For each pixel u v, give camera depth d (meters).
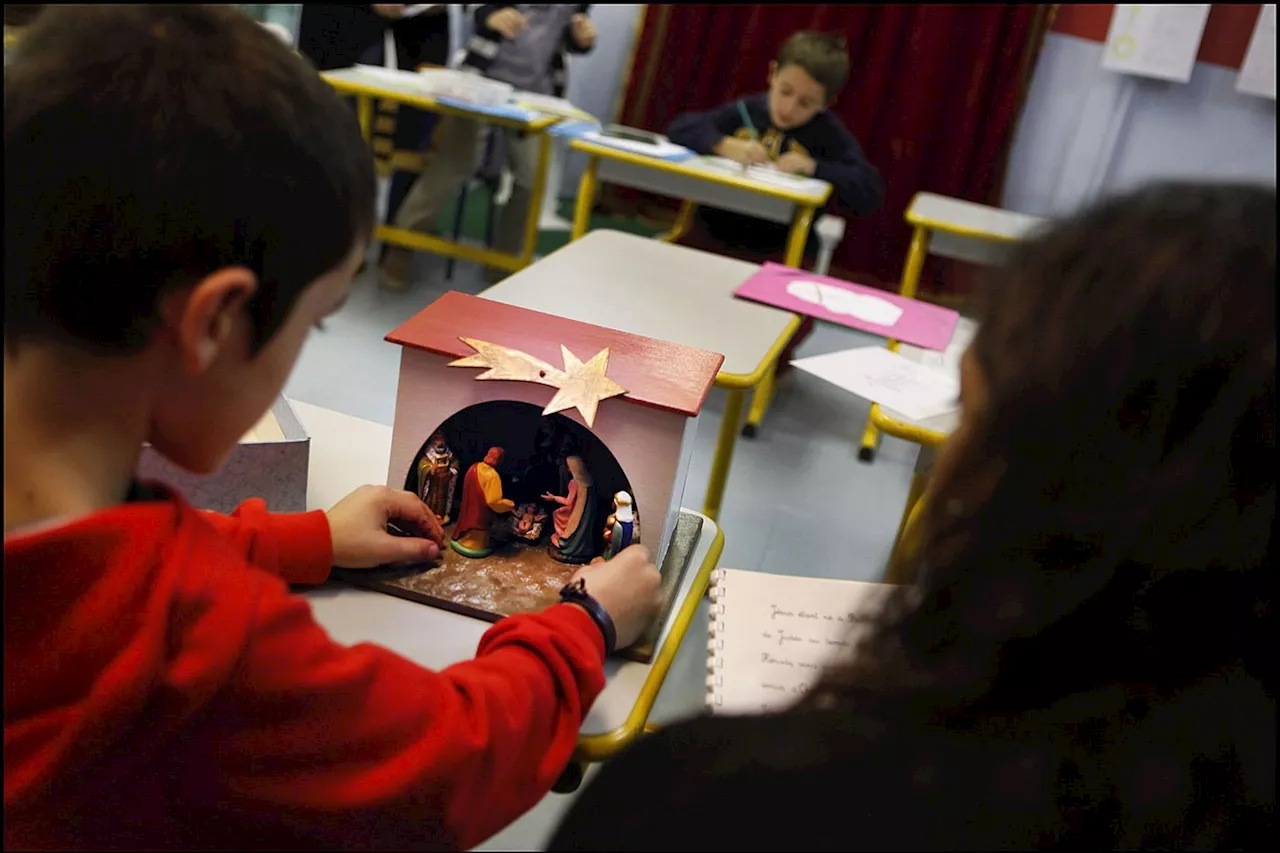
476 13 4.23
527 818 1.50
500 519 0.99
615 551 0.95
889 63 4.59
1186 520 0.41
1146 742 0.43
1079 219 0.46
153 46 0.50
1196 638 0.43
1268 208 0.43
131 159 0.50
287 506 0.99
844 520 2.70
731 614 0.89
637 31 4.98
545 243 4.55
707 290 1.84
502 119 3.14
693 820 0.45
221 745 0.57
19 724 0.52
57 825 0.56
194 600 0.53
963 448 0.47
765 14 4.71
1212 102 4.48
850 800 0.44
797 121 3.41
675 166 2.99
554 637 0.75
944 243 3.02
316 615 0.85
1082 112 4.61
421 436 0.99
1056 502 0.43
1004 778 0.43
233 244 0.52
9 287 0.52
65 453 0.55
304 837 0.60
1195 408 0.41
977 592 0.45
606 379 0.94
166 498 0.59
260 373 0.58
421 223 3.76
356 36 3.93
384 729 0.61
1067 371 0.43
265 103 0.52
